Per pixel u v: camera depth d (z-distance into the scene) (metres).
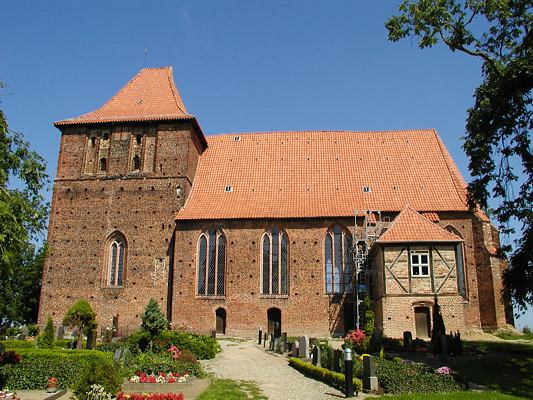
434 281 37.72
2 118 19.78
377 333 33.50
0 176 18.69
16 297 61.97
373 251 42.94
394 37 29.53
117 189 50.75
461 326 36.78
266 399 20.02
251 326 46.28
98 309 47.91
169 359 26.92
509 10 27.16
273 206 49.34
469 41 28.89
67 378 22.58
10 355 24.75
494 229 52.03
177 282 47.75
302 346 30.08
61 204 51.03
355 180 51.59
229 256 48.00
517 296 27.39
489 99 27.19
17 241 18.09
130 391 21.23
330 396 20.55
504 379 23.27
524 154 27.06
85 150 52.50
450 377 21.95
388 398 19.53
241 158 55.44
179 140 51.34
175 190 49.91
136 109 54.38
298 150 55.62
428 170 52.06
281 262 47.81
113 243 49.94
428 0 28.45
